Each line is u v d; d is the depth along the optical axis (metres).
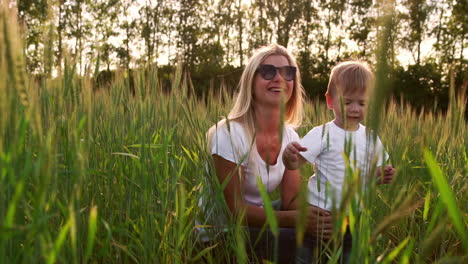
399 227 2.36
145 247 1.78
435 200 2.15
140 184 2.01
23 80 0.99
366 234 1.13
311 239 2.29
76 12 17.61
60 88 1.42
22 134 1.14
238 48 39.72
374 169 1.06
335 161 2.46
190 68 33.03
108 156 2.09
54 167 1.24
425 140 1.23
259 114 2.54
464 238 0.83
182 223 1.74
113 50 31.98
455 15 30.27
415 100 24.39
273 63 2.53
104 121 2.27
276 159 2.56
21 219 1.23
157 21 37.75
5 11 0.98
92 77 1.96
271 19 39.00
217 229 2.14
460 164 2.57
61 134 1.56
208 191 2.12
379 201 1.97
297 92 2.87
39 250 1.18
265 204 0.95
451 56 30.39
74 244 0.95
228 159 2.36
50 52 1.40
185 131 2.59
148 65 2.45
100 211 1.88
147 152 2.04
